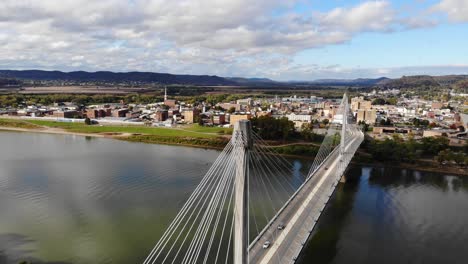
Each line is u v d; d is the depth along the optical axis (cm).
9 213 8369
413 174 12656
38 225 7725
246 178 3969
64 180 11081
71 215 8269
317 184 8519
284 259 4959
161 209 8675
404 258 6656
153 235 7275
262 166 13350
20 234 7300
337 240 7288
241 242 3950
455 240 7394
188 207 8788
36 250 6669
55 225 7731
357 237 7438
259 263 4856
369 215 8625
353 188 10831
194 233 7294
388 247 7044
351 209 9019
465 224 8194
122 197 9519
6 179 11131
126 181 11031
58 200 9250
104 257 6431
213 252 6456
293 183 10906
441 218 8525
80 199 9350
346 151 12469
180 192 9988
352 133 17200
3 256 6462
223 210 8512
